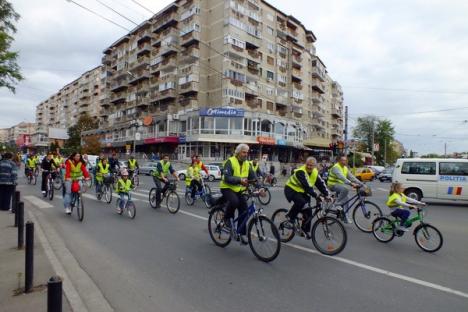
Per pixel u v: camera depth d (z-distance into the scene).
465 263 5.51
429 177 13.91
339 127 84.12
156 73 53.28
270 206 12.23
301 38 59.28
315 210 6.30
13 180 9.60
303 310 3.71
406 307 3.81
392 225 6.75
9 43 14.75
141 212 10.14
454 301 3.99
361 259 5.64
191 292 4.19
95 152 60.12
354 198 8.34
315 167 6.22
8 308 3.58
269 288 4.32
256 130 40.19
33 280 4.35
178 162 38.41
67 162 9.29
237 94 43.09
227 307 3.77
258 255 5.55
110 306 3.79
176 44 48.00
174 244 6.44
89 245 6.33
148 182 21.67
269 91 49.22
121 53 65.38
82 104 97.69
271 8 50.56
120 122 62.72
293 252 5.96
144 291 4.22
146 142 46.62
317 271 4.98
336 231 5.82
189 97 44.59
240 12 44.06
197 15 44.91
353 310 3.72
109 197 11.86
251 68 45.31
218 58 43.69
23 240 6.05
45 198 12.67
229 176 5.66
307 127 59.41
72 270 4.92
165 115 44.38
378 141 75.75
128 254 5.77
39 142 107.50
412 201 6.67
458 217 10.50
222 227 6.16
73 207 9.52
